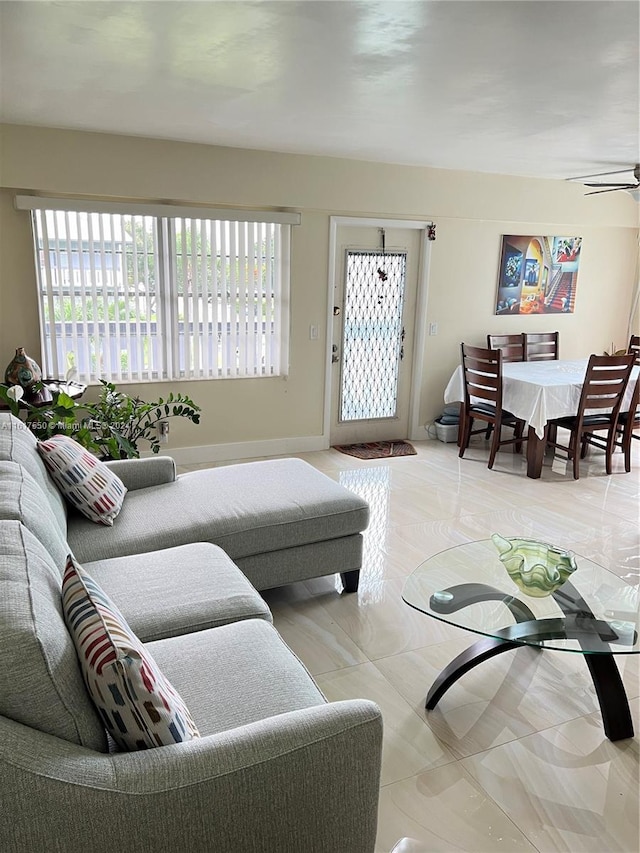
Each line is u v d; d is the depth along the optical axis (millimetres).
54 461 2607
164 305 4793
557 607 2285
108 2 1898
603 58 2381
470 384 5395
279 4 1896
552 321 6496
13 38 2260
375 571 3441
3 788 1123
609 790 1996
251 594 2189
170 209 4570
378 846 1786
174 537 2639
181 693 1661
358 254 5512
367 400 5895
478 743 2189
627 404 5363
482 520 4160
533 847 1796
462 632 2865
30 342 4461
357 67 2531
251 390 5242
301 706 1632
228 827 1294
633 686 2520
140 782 1221
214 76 2711
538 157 4664
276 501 2965
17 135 3994
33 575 1456
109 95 3117
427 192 5324
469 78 2662
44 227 4324
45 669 1224
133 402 4496
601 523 4137
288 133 3982
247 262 4988
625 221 6293
